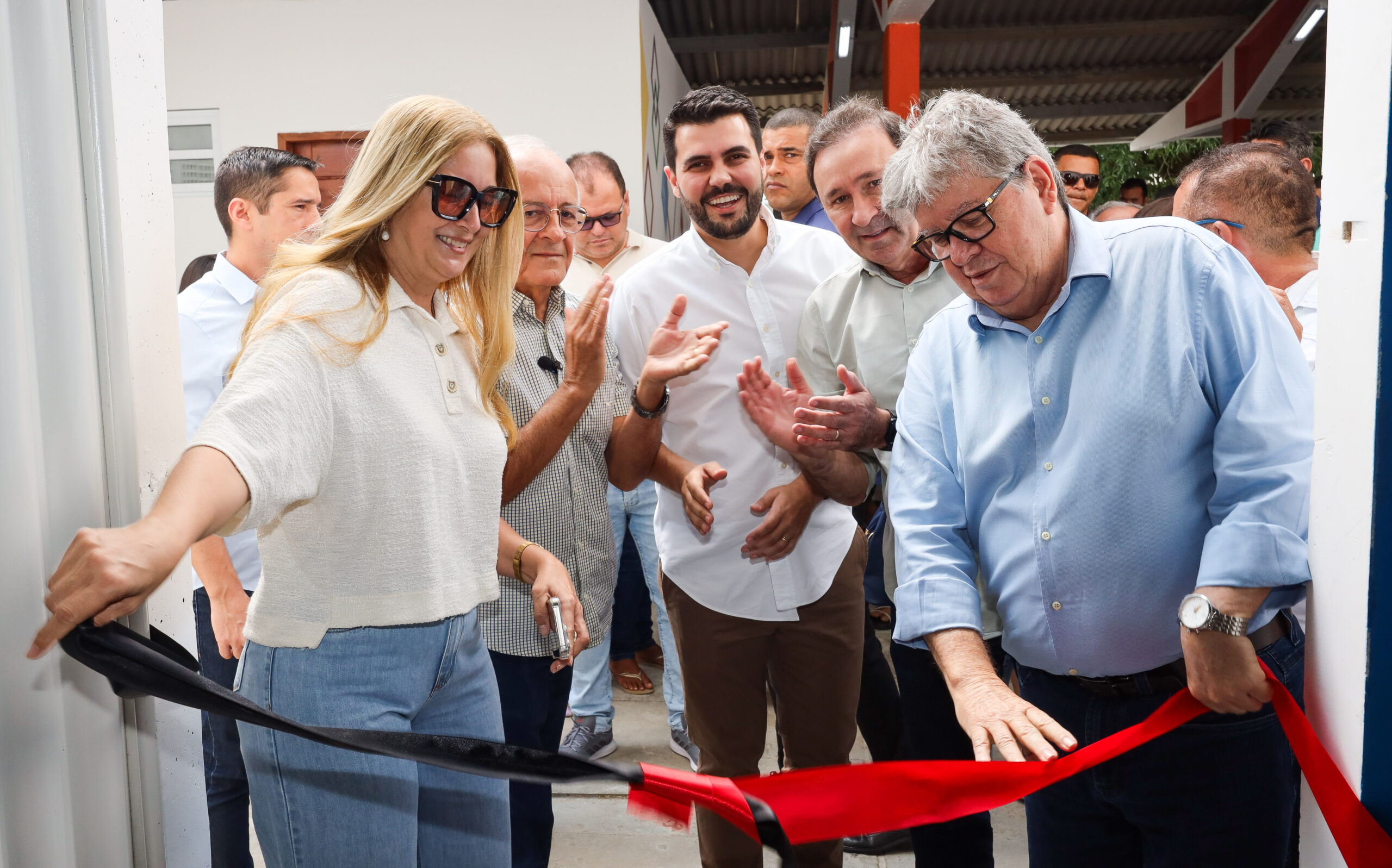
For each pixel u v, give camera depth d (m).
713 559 2.14
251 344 1.16
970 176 1.38
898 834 2.63
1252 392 1.32
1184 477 1.40
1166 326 1.39
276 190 2.31
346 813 1.24
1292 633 1.45
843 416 1.85
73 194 1.16
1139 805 1.48
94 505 1.20
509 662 1.88
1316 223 2.37
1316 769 1.21
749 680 2.17
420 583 1.27
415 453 1.25
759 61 10.93
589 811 2.94
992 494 1.57
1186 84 12.36
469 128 1.29
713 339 1.96
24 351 1.10
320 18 5.89
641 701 3.79
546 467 1.93
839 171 2.00
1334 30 1.12
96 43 1.19
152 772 1.32
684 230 8.25
